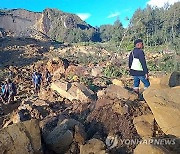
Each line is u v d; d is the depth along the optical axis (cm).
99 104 629
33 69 3100
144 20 4509
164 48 3481
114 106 595
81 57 4056
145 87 732
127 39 4212
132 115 574
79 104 793
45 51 4828
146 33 4372
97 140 501
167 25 4284
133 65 738
